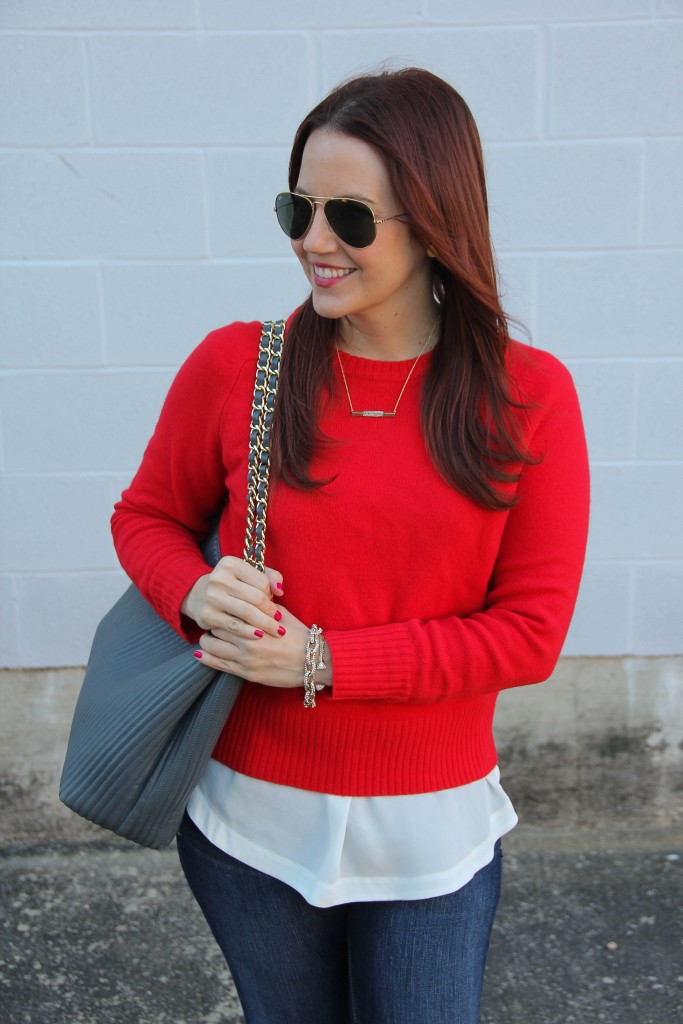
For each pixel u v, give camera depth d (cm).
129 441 272
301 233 133
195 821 149
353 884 141
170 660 145
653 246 261
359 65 250
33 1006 234
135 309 264
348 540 135
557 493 137
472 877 144
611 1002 236
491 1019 231
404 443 136
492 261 135
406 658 132
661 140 255
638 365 269
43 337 265
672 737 293
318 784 140
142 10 246
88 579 280
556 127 255
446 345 137
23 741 289
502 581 140
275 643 133
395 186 125
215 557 152
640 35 249
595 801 297
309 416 137
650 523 279
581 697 291
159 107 252
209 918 153
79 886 277
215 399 144
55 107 251
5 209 256
